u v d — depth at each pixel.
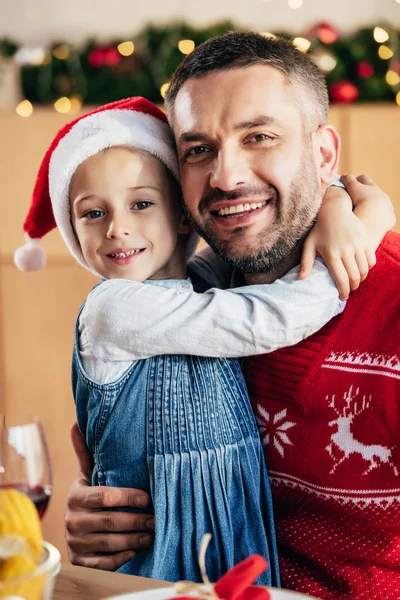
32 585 0.67
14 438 0.82
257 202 1.15
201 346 1.09
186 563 1.08
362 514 1.10
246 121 1.13
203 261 1.37
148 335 1.10
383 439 1.08
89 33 3.44
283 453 1.15
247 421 1.14
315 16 3.40
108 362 1.13
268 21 3.41
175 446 1.10
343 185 1.28
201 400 1.11
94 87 2.97
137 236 1.21
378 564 1.08
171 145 1.26
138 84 2.93
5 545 0.67
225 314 1.08
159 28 3.04
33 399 3.03
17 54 3.12
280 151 1.14
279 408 1.15
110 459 1.14
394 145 2.90
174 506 1.09
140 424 1.11
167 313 1.10
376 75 2.95
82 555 1.12
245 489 1.12
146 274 1.23
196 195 1.19
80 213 1.23
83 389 1.17
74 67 3.01
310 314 1.08
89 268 1.34
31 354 3.02
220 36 1.19
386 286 1.12
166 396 1.11
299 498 1.15
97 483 1.17
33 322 3.01
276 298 1.08
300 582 1.12
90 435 1.16
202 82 1.15
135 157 1.22
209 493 1.09
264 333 1.08
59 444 3.03
